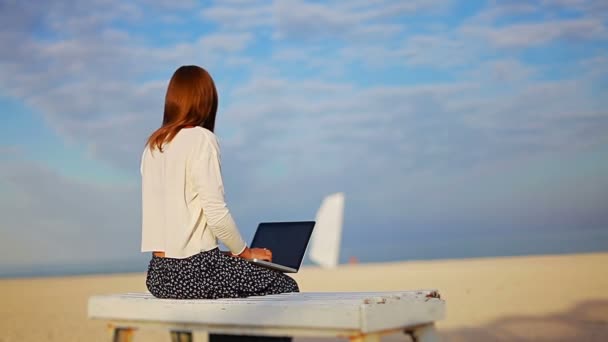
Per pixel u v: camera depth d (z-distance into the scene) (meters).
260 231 3.83
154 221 3.39
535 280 12.41
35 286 18.38
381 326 2.65
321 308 2.68
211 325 3.05
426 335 2.95
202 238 3.27
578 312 7.70
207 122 3.43
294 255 3.58
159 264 3.33
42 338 7.19
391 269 20.11
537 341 5.93
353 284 14.30
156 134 3.36
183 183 3.24
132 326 3.35
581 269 14.55
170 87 3.40
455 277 14.71
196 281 3.22
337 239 22.36
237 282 3.26
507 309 8.35
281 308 2.79
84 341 6.95
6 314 10.09
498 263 20.12
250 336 3.45
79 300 12.75
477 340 6.18
